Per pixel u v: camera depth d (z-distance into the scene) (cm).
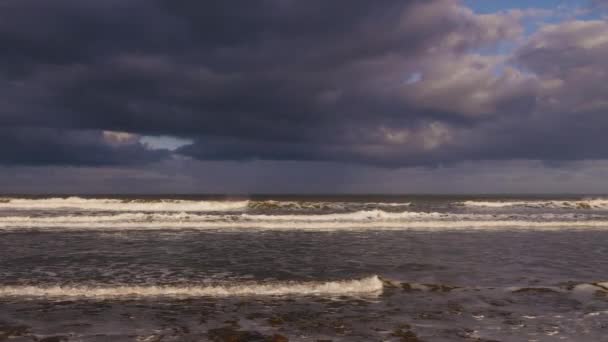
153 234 1959
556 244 1738
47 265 1262
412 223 2405
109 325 753
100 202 3828
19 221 2327
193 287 1002
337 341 682
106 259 1362
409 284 1054
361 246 1658
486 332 730
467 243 1752
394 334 716
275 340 684
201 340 683
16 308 848
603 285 1052
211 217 2555
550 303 909
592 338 705
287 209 3550
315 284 1031
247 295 955
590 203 4550
